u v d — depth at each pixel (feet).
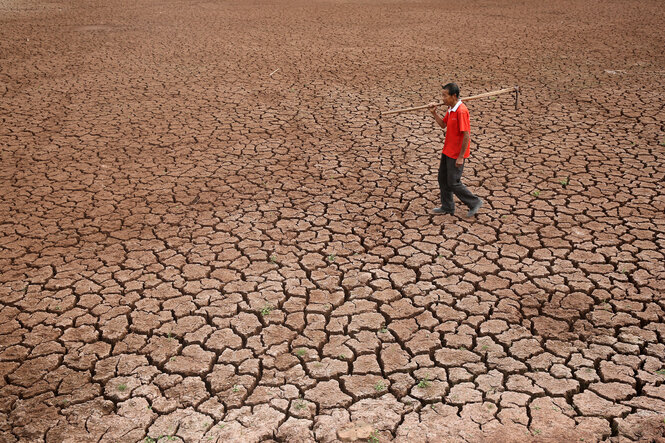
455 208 22.97
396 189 24.76
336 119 34.06
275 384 14.34
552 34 59.36
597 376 14.21
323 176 26.18
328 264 19.36
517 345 15.38
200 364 14.97
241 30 64.54
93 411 13.53
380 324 16.42
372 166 27.20
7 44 56.08
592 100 36.58
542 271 18.60
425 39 58.23
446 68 46.09
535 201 23.25
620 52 50.14
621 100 36.32
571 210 22.43
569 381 14.10
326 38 59.47
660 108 34.45
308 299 17.54
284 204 23.58
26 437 12.82
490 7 79.97
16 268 19.20
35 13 76.59
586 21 66.54
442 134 31.24
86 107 36.73
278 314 16.88
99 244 20.67
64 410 13.55
